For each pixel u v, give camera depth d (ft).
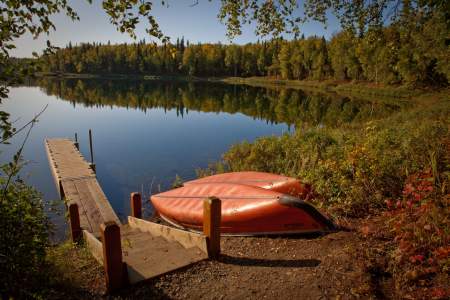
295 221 14.60
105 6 9.38
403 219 11.93
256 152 30.09
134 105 109.40
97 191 30.89
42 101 115.55
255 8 16.62
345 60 175.22
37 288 9.70
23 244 9.48
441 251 9.53
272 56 272.72
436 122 25.50
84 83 225.15
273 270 11.46
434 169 13.34
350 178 18.01
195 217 18.97
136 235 17.54
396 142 20.84
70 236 19.39
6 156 46.09
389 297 9.20
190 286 10.72
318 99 122.72
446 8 18.92
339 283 10.12
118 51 327.67
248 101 121.49
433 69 80.12
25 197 10.20
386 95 134.21
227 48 299.79
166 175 36.73
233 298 10.07
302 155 25.52
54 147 48.93
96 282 11.21
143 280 10.80
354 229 13.98
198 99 130.31
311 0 19.53
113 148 50.19
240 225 15.53
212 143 52.95
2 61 8.16
